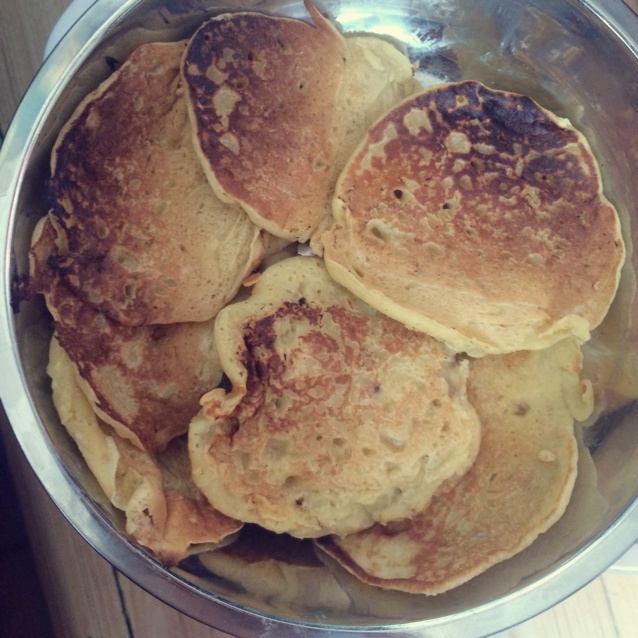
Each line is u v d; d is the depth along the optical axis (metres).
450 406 0.31
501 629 0.27
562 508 0.30
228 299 0.31
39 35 0.36
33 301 0.28
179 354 0.31
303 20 0.32
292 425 0.30
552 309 0.31
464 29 0.34
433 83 0.35
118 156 0.30
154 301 0.30
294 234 0.31
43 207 0.28
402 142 0.31
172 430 0.31
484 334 0.31
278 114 0.31
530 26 0.33
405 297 0.31
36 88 0.27
